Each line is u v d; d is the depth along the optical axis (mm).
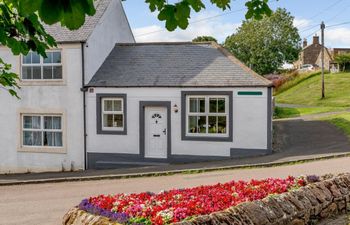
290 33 61031
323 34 39719
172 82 17188
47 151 18266
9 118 18688
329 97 39781
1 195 12461
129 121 17562
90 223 6723
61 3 1748
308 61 90312
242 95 16562
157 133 17438
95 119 17828
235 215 6645
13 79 4668
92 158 17875
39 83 18281
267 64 59781
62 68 18000
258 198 7551
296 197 7801
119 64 18906
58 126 18328
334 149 16672
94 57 18422
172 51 19016
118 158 17688
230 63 17562
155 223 6234
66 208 10203
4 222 9102
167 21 2518
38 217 9438
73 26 1817
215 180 12523
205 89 16844
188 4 2486
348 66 56906
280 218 7102
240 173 13398
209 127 17031
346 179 9289
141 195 8062
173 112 17203
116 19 20734
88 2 1802
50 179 14797
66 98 18047
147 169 15844
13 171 18656
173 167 15758
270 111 16375
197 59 18219
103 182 13883
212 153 16906
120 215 6648
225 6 3541
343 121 24031
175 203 7270
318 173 12211
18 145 18578
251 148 16594
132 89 17469
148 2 2574
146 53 19281
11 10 3082
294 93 45844
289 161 14664
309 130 22125
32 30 3285
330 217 8320
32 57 18328
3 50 18328
